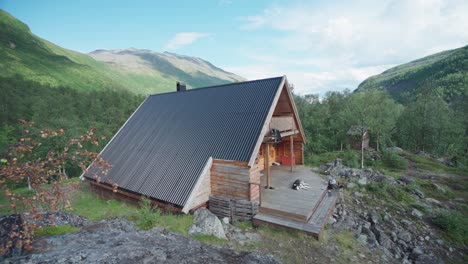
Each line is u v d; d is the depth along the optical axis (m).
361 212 11.92
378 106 23.73
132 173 12.66
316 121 36.16
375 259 8.47
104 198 14.25
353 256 8.32
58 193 5.41
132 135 15.60
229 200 10.49
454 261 9.44
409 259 9.14
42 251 4.84
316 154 30.84
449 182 18.39
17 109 45.97
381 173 17.94
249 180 10.18
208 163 10.90
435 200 14.45
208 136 12.20
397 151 28.48
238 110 12.61
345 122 28.50
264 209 10.13
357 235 9.94
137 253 5.01
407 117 35.72
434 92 37.91
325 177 16.44
